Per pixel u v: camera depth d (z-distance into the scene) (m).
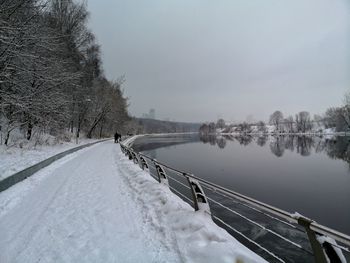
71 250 4.29
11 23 11.83
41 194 7.71
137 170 11.23
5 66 12.15
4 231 5.02
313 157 39.88
